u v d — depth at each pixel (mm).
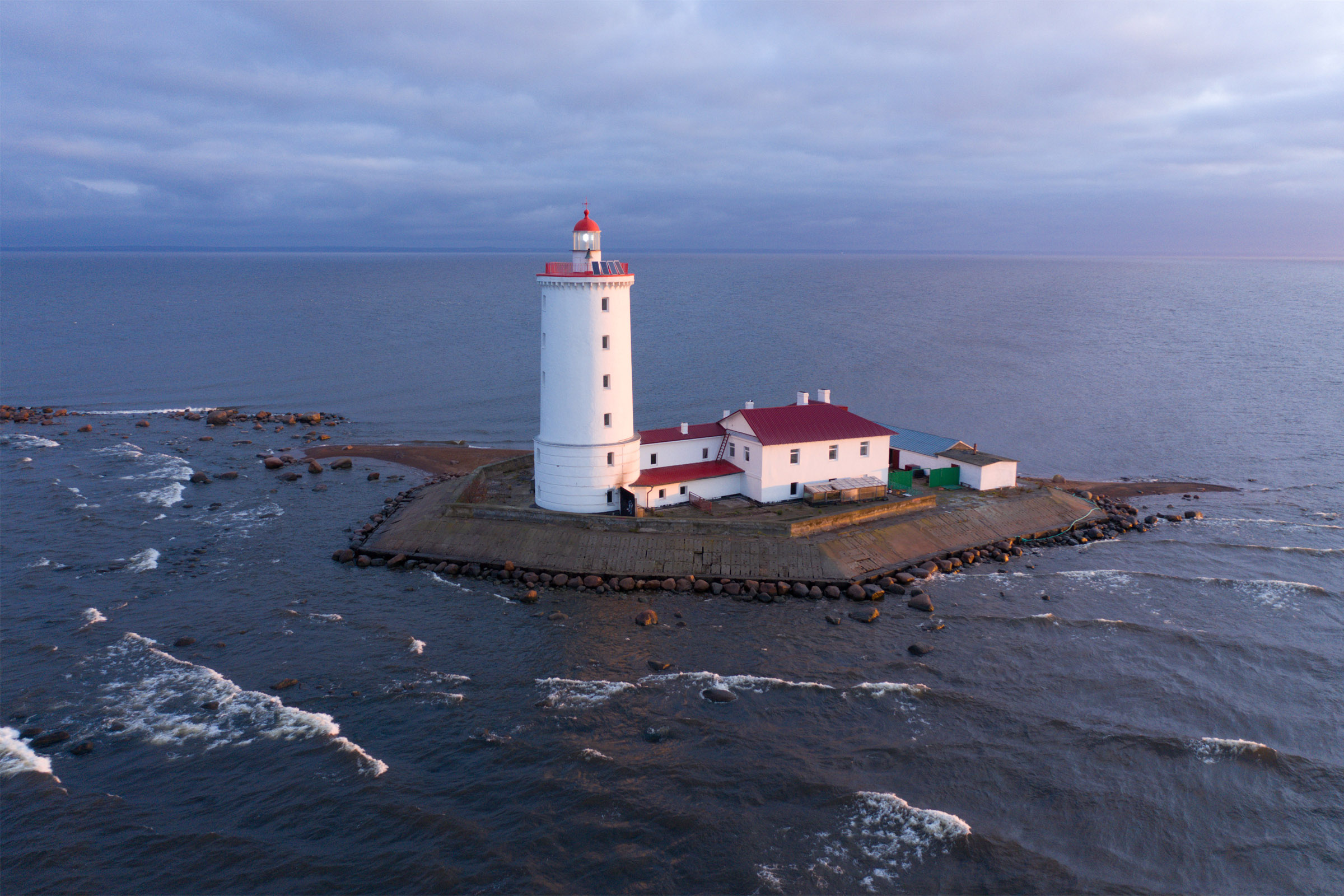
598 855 28000
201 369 133500
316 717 35344
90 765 32469
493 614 45719
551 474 55125
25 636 42812
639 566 50031
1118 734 35000
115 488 69812
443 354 149500
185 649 41656
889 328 184125
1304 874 27672
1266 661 41406
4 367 132000
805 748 33844
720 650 41750
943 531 55906
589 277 51375
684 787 31312
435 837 28734
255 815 29812
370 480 73812
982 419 101438
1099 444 90500
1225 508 67375
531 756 33094
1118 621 45375
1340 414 102750
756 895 26375
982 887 26844
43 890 26359
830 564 49875
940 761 33094
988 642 43031
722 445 60281
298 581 50406
